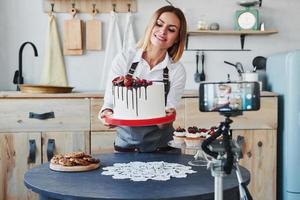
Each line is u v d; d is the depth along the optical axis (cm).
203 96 111
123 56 222
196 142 202
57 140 297
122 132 222
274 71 328
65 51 343
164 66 222
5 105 293
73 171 181
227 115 112
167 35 213
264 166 308
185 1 346
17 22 341
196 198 146
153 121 187
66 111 297
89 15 343
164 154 219
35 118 295
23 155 296
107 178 170
